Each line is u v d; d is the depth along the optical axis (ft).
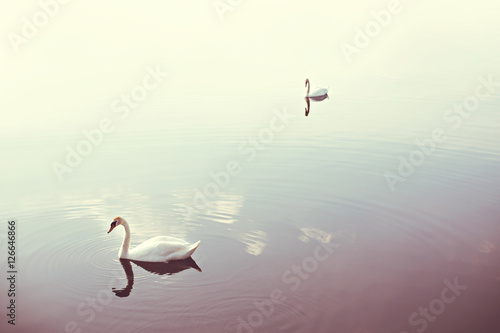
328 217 48.78
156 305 36.78
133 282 39.83
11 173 60.13
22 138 70.79
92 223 49.03
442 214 48.39
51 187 56.59
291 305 36.29
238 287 38.58
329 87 92.07
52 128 74.23
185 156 64.44
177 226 47.83
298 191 54.29
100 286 39.37
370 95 86.94
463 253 42.32
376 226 46.85
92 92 88.99
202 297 37.52
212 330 33.88
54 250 44.57
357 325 34.14
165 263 42.83
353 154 63.93
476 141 66.28
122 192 55.21
